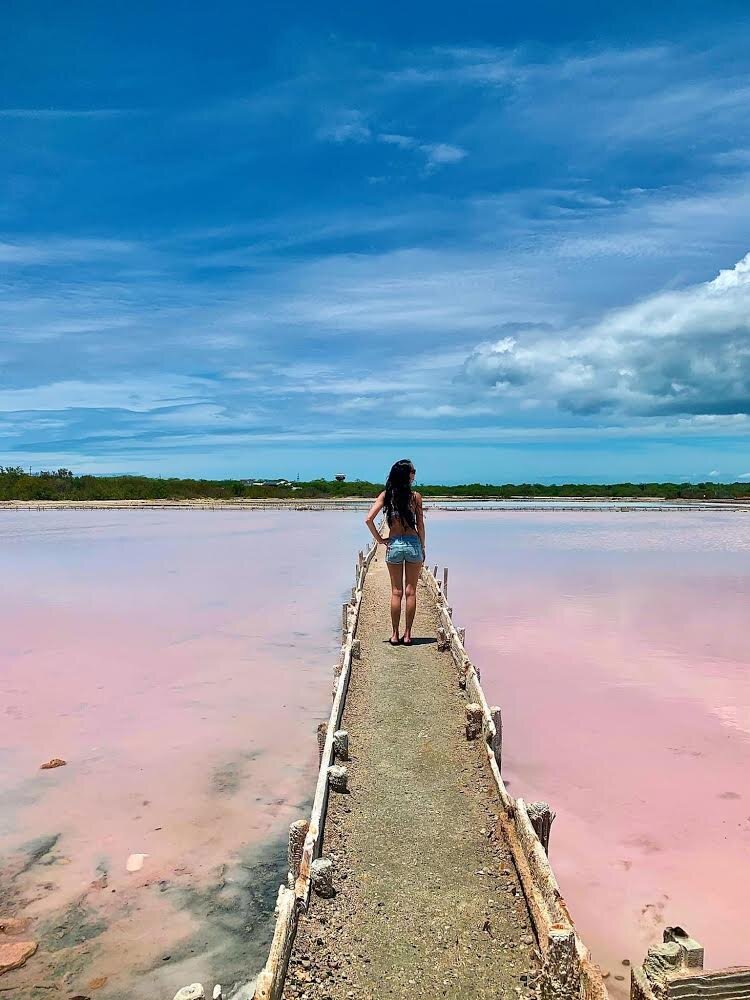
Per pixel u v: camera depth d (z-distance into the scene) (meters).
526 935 4.41
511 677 13.23
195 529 43.12
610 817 8.26
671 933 3.80
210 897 6.72
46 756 9.74
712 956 6.04
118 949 6.00
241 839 7.71
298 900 4.41
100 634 16.45
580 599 20.34
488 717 6.85
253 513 57.47
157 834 7.80
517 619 17.81
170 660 14.31
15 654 14.74
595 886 7.02
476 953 4.26
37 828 7.91
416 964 4.16
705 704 11.77
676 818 8.22
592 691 12.44
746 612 18.66
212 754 9.81
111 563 28.00
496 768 6.32
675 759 9.73
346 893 4.82
